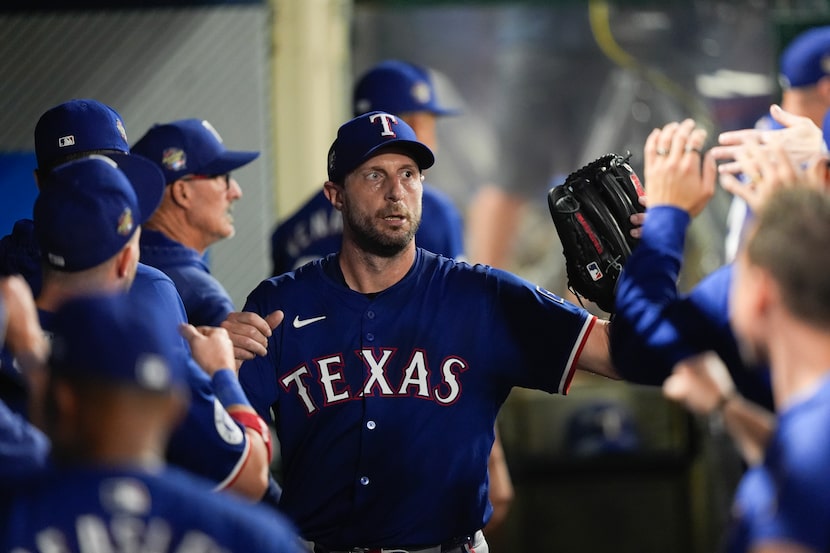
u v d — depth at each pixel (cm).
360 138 1298
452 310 1307
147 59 2255
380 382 1293
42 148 1498
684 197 1072
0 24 2241
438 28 2661
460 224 1781
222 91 2266
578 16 2661
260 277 2262
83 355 752
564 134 2675
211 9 2259
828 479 756
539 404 2600
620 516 2589
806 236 813
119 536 744
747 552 786
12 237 1418
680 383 892
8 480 781
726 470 2494
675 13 2659
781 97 2523
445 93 2673
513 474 2597
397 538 1283
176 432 1120
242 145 2272
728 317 988
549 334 1285
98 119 1503
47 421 781
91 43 2250
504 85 2670
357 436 1294
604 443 2584
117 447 757
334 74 2517
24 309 1028
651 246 1052
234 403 1180
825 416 773
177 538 749
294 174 2420
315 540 1316
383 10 2656
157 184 1395
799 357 817
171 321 1166
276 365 1318
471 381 1298
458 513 1293
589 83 2675
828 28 2348
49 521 749
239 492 1151
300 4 2394
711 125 2661
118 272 1182
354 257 1321
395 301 1315
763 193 1021
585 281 1256
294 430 1320
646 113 2675
